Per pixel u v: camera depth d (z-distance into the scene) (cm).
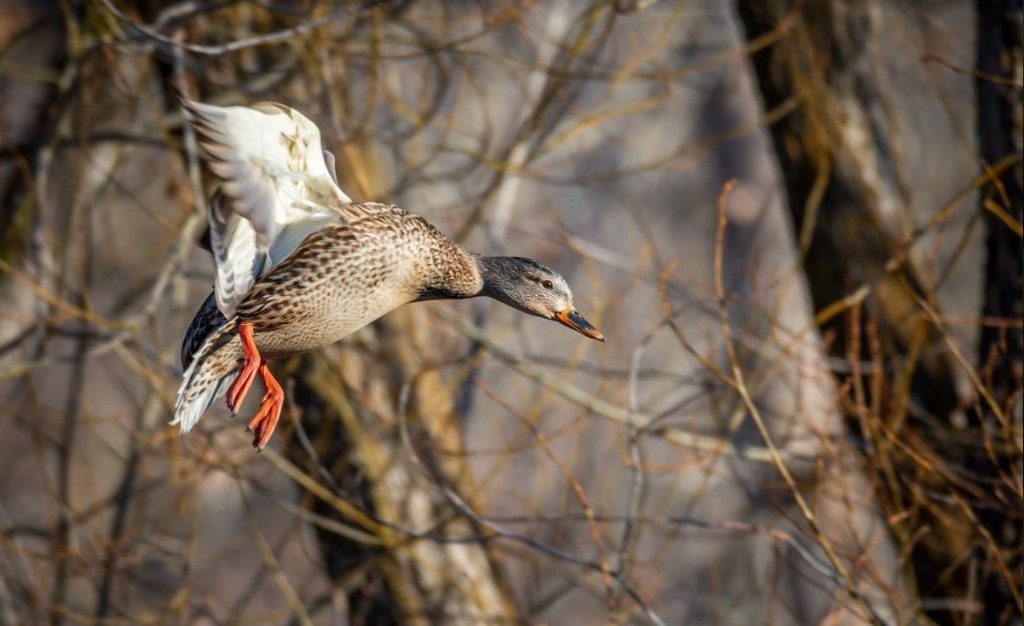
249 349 745
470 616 1146
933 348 1130
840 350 1164
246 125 701
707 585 1678
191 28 1144
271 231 708
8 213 1248
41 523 1441
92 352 1101
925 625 1060
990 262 1049
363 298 784
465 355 1313
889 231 1155
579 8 1692
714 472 1092
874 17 1172
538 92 1437
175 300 1191
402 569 1147
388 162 1393
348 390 1141
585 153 2062
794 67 1172
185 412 769
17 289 1243
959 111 2109
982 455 1064
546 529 1655
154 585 1224
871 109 1170
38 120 1255
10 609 1172
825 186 1167
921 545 1111
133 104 1152
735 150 2522
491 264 909
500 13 1168
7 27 1491
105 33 1160
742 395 931
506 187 1328
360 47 1185
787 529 1541
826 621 980
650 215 2416
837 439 1048
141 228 1631
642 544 1756
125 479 1193
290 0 1152
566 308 909
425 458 1156
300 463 1169
